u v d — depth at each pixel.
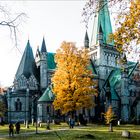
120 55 19.14
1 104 81.00
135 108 89.75
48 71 95.31
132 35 17.34
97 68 103.31
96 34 106.75
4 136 38.97
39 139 33.09
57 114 79.19
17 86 89.88
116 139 32.34
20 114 86.25
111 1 16.42
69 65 56.31
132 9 16.81
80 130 44.66
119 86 93.75
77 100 55.31
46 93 81.12
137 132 41.12
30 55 96.00
